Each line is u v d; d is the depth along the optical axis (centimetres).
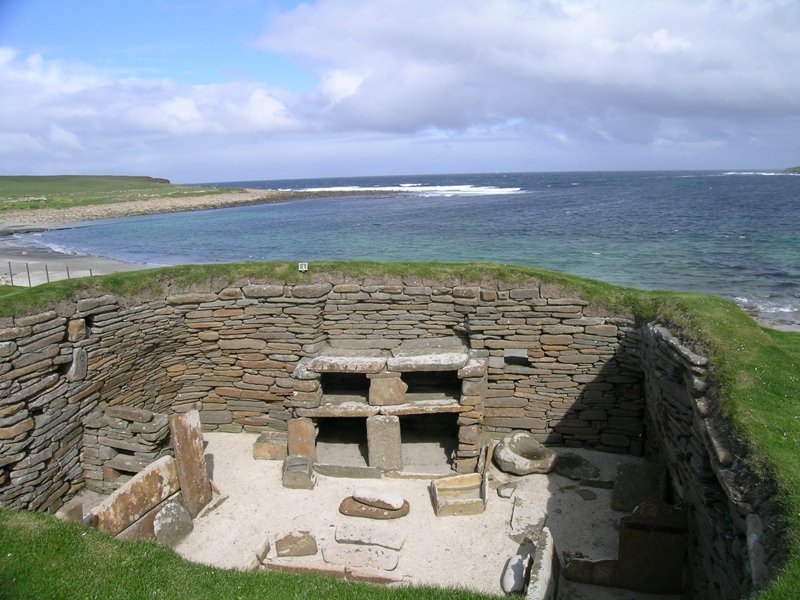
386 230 5312
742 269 3183
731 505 563
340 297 1095
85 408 958
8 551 588
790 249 3769
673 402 808
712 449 620
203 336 1116
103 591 565
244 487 960
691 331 838
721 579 569
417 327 1105
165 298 1086
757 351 755
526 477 966
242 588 605
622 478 873
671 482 839
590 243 4225
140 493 791
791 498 494
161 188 13450
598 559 744
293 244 4525
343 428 1156
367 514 866
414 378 1138
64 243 4775
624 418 1052
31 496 858
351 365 1005
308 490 950
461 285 1077
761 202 7581
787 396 657
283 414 1134
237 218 6925
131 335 1030
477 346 1069
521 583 688
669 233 4662
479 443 1017
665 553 696
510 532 827
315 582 636
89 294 967
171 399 1152
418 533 830
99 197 9850
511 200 9138
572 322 1036
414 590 623
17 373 830
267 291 1083
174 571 621
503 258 3669
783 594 412
